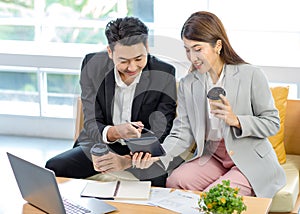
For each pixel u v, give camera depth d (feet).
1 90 16.03
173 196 8.73
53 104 15.85
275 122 10.14
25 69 15.75
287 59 13.71
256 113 10.32
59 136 15.88
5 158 14.53
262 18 14.06
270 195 10.01
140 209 8.32
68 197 8.70
